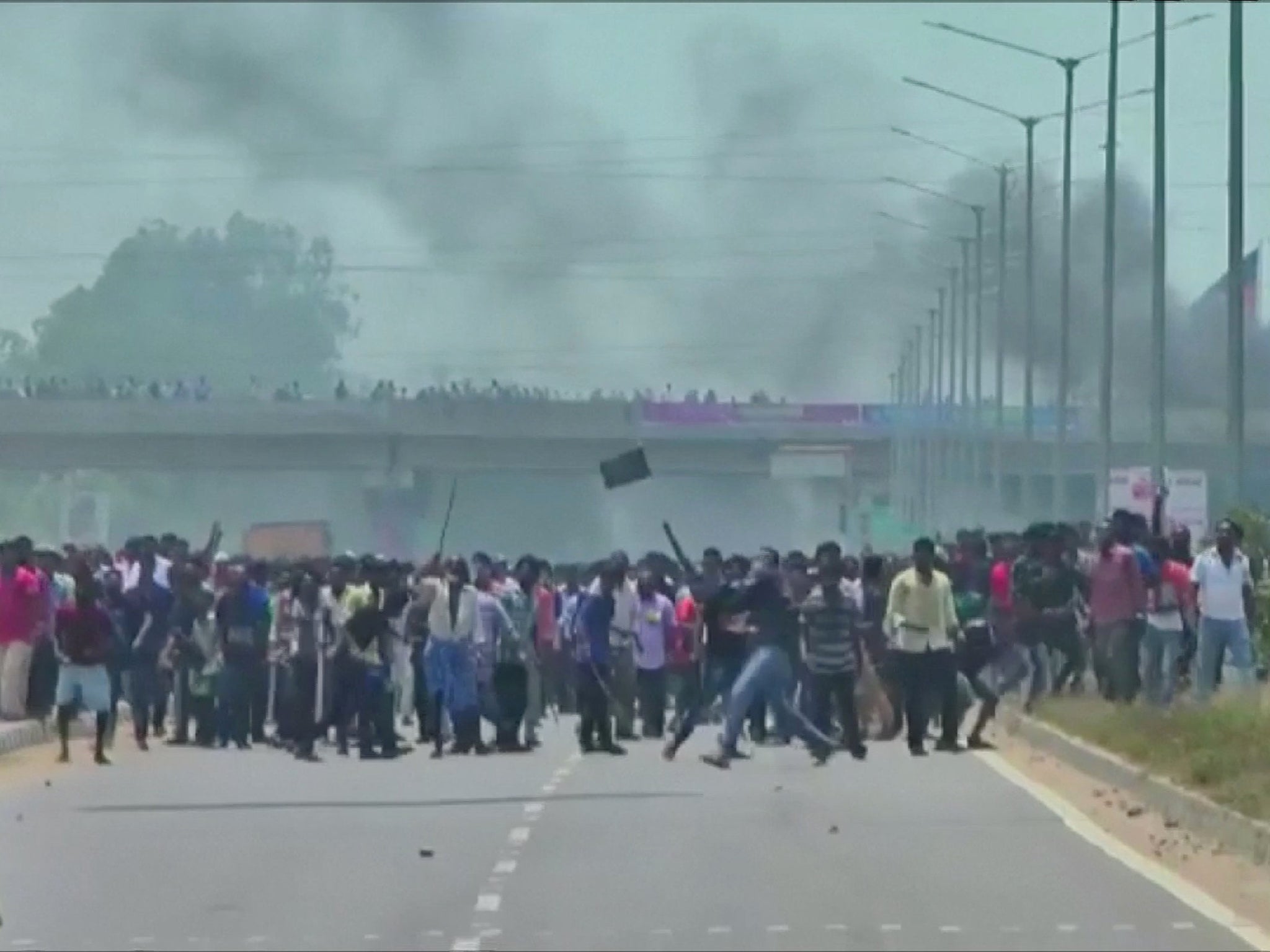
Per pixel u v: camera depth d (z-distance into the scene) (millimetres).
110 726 57969
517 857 34656
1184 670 60688
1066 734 53500
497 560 68375
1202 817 38000
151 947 26828
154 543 59875
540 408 163500
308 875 32938
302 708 54688
